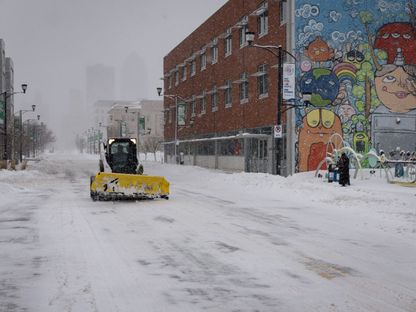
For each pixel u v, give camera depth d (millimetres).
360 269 7773
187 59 58062
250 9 39469
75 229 11602
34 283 6941
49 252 9000
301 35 32250
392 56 33625
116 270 7672
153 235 10812
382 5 33438
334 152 27672
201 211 15133
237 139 42938
